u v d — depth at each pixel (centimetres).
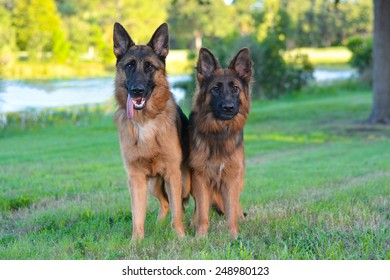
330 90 4272
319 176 1288
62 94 3828
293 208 867
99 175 1338
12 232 798
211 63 790
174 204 752
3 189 1138
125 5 7244
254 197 1007
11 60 4925
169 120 748
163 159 743
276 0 6794
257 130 2398
